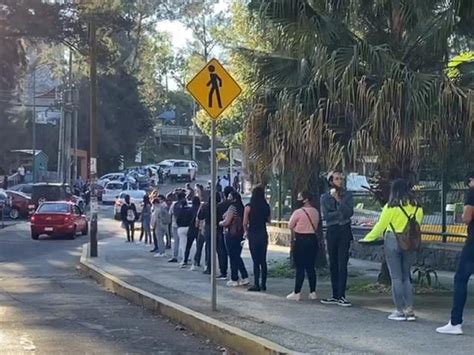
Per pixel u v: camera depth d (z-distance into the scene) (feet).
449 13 45.57
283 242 90.43
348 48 45.52
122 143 265.13
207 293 51.37
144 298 50.57
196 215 68.44
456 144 46.83
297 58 50.90
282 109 47.52
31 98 263.70
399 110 43.39
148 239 101.60
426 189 63.52
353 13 48.24
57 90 255.70
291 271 61.52
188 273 65.31
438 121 43.78
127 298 54.75
